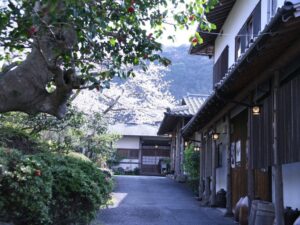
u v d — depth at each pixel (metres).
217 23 14.55
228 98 8.97
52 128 12.02
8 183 5.46
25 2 5.08
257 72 7.14
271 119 7.49
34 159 5.87
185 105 21.66
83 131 15.66
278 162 6.99
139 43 5.95
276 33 5.08
